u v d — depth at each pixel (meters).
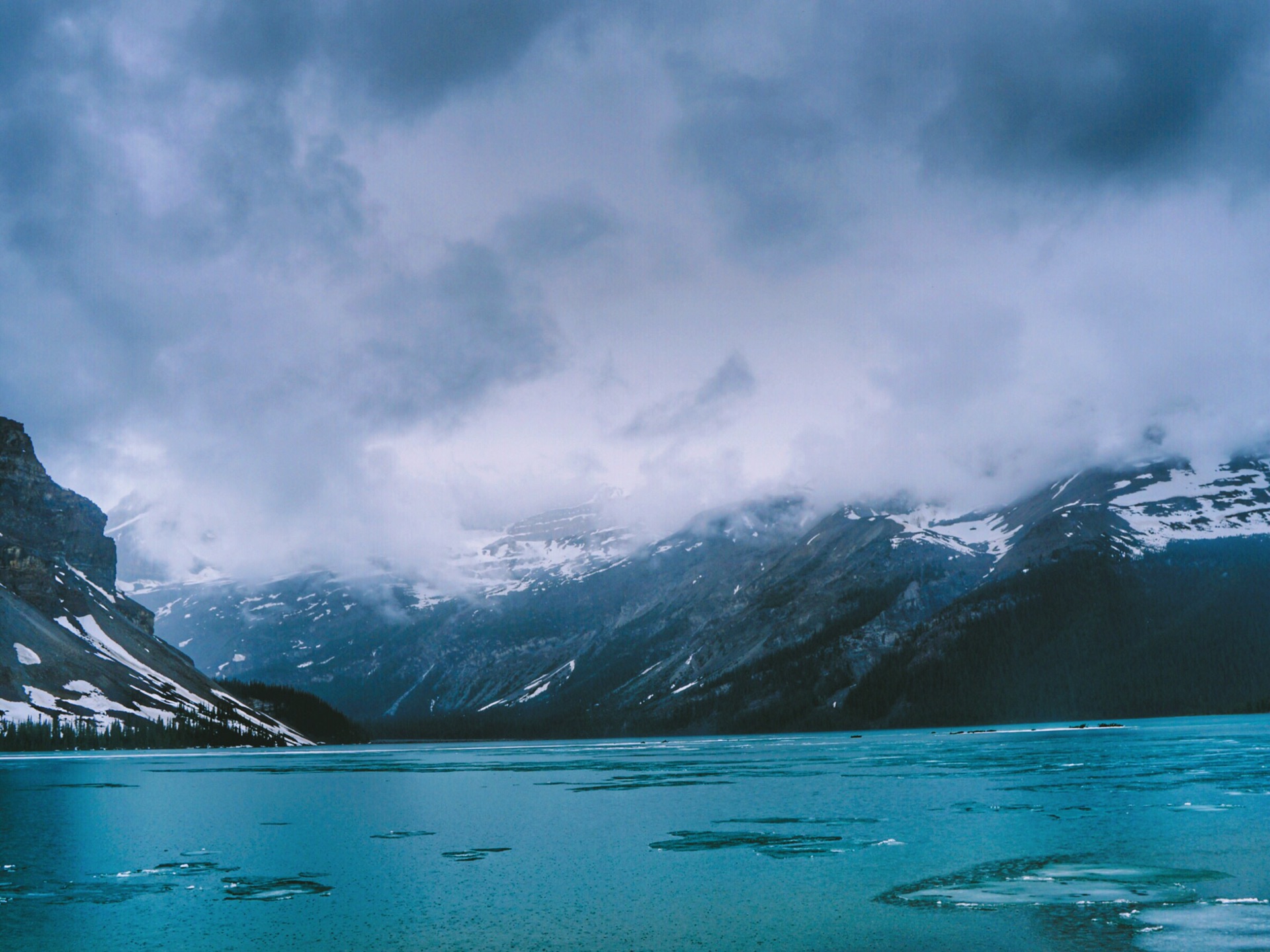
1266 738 172.88
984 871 53.94
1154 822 69.75
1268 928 41.00
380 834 75.56
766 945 40.09
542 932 43.19
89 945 42.25
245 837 74.38
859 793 97.62
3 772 163.12
